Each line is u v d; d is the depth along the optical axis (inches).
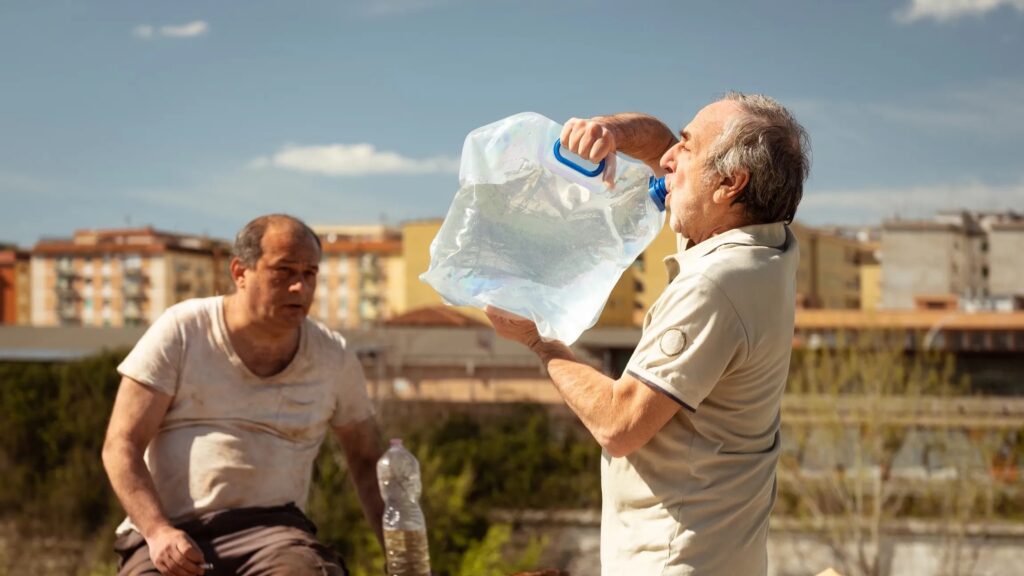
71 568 987.9
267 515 130.7
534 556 679.1
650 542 86.2
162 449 131.0
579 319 90.2
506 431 1104.8
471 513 826.8
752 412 86.0
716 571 85.1
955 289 2903.5
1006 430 975.0
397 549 133.3
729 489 85.3
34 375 1117.1
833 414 922.7
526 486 1012.5
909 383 945.5
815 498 924.6
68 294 4158.5
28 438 1074.1
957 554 919.0
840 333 960.9
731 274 83.0
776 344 85.2
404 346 1878.7
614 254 93.3
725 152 84.6
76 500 1017.5
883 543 941.8
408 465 135.0
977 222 3206.2
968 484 933.2
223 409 131.5
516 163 92.2
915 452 994.1
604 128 91.4
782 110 86.4
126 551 130.1
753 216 85.9
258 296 130.0
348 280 4018.2
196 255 4163.4
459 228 91.3
